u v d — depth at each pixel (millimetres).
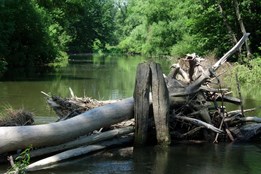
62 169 7918
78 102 10797
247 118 10523
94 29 97750
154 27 62594
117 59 59281
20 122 9297
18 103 15617
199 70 10852
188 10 35750
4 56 31812
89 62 49219
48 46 39656
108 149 9422
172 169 7969
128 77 28359
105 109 9219
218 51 31969
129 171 7824
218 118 10414
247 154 9070
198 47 34906
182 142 10086
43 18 39031
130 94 18812
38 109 14203
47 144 8422
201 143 10031
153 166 8156
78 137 9180
